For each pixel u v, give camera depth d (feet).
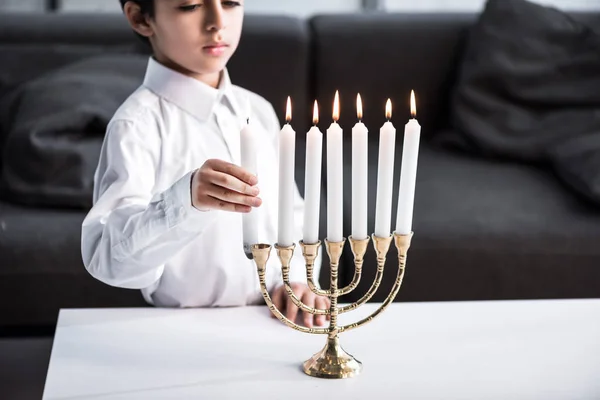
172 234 3.78
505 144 7.98
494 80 8.20
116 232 3.93
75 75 7.53
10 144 7.07
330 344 3.70
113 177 4.36
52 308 6.39
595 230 6.66
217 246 4.74
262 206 4.93
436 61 8.67
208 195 3.44
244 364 3.78
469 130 8.14
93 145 7.13
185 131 4.66
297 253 4.94
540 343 4.02
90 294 6.41
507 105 8.17
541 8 8.50
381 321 4.24
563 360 3.84
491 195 7.16
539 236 6.59
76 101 7.23
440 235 6.53
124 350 3.91
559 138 7.88
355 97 8.61
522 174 7.70
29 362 6.39
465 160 8.07
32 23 8.34
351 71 8.58
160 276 4.54
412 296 6.51
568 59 8.17
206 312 4.37
